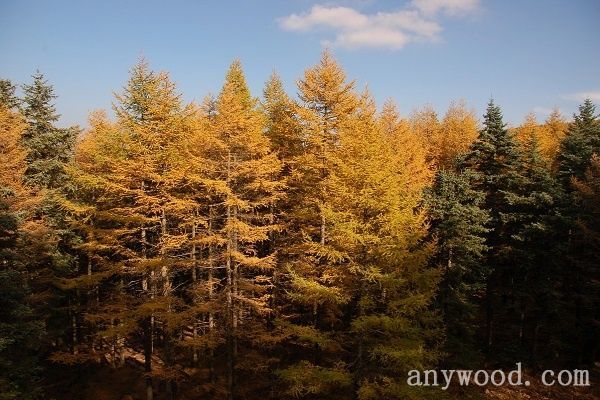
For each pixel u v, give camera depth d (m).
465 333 21.55
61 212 26.44
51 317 27.91
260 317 24.14
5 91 28.20
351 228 15.62
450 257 21.44
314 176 22.16
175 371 20.78
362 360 16.33
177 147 21.27
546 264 24.89
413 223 16.11
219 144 19.50
